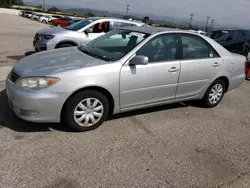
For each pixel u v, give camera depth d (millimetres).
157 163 3086
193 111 4879
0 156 2900
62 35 7809
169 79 4188
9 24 25547
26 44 11836
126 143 3455
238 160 3346
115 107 3801
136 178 2783
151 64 3945
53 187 2529
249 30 13586
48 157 2973
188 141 3699
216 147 3617
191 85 4570
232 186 2812
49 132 3508
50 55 4020
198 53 4605
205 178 2902
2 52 9305
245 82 7820
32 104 3168
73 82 3291
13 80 3406
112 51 4070
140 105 4062
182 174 2930
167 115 4547
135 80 3801
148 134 3771
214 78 4852
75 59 3762
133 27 4695
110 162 3008
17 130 3477
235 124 4488
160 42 4125
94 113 3615
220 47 4969
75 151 3146
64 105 3385
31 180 2588
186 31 4500
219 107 5270
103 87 3520
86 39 8117
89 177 2721
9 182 2531
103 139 3490
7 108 4098
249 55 14750
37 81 3188
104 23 8422
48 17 43812
